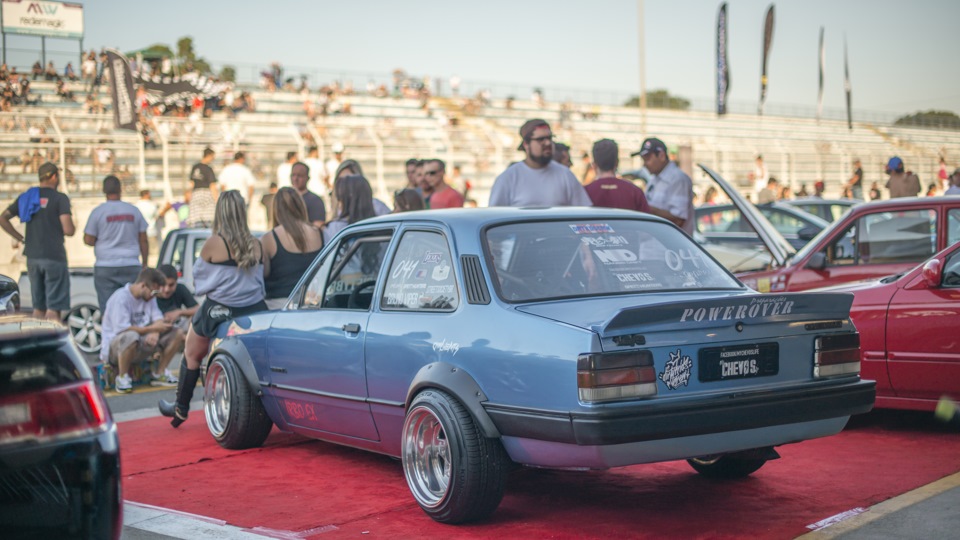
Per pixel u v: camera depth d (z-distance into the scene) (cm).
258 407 652
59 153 2330
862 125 5525
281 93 3650
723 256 1287
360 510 511
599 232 524
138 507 528
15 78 2922
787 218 1522
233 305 700
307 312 602
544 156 750
